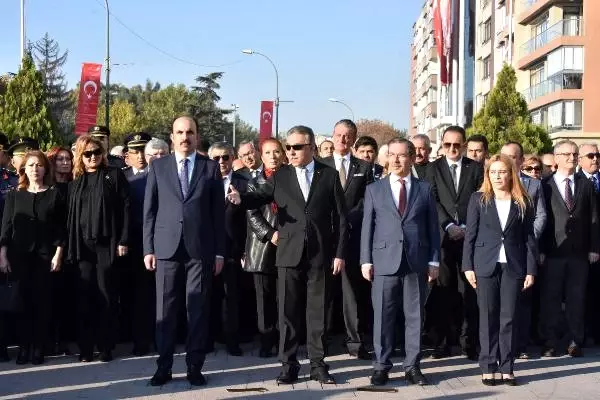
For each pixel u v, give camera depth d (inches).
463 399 270.1
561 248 345.1
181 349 357.4
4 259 322.7
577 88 1579.7
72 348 362.6
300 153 293.6
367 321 366.3
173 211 289.0
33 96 1158.3
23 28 1298.0
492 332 293.4
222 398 269.6
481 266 294.8
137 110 4234.7
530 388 285.9
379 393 277.6
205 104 3213.6
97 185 324.5
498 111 1398.9
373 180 341.7
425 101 3134.8
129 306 364.5
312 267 292.0
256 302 355.3
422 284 294.2
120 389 282.5
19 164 353.7
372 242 299.9
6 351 336.2
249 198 301.3
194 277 289.3
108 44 1505.9
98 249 325.1
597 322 375.2
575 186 350.6
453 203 336.5
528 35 1800.0
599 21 1567.4
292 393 276.5
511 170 297.0
